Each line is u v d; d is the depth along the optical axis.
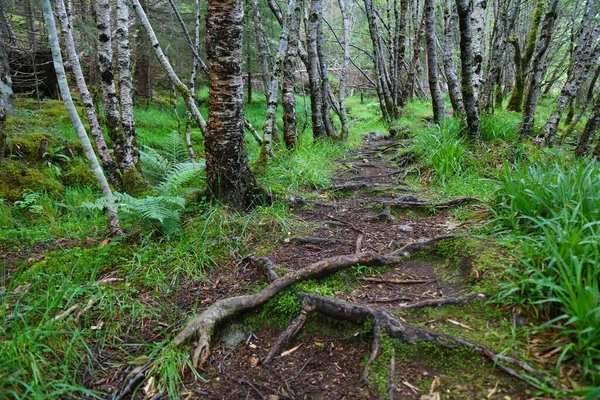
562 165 4.61
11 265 3.70
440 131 6.70
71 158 6.73
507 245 2.95
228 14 3.82
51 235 4.35
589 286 1.98
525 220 3.25
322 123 8.73
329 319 2.64
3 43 7.85
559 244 2.47
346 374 2.25
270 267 3.21
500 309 2.42
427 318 2.48
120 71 5.34
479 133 6.52
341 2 9.07
